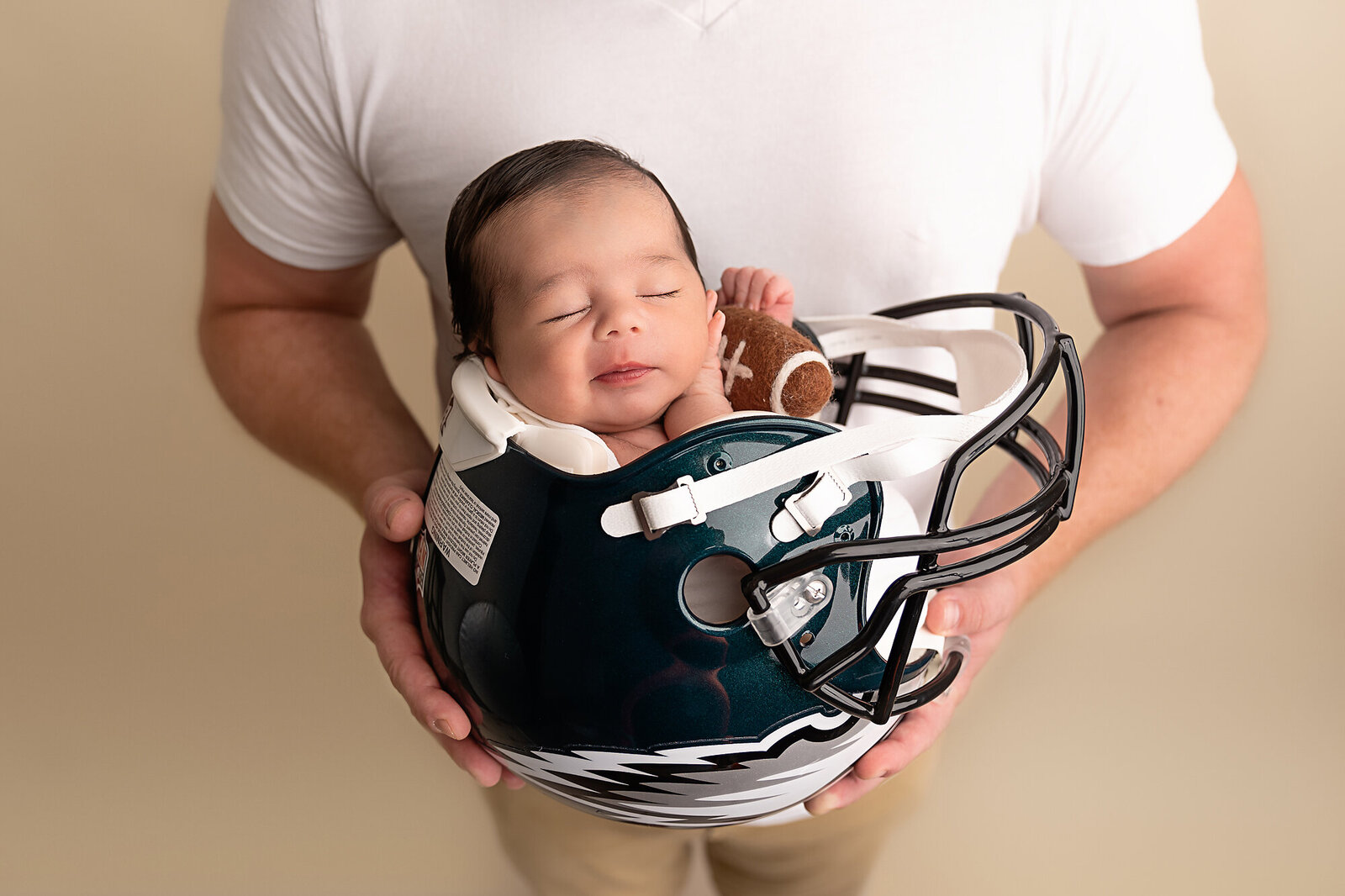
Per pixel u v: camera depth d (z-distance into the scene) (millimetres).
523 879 1117
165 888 1504
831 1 855
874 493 584
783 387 685
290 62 902
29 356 1770
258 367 1059
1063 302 1684
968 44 858
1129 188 927
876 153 871
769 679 582
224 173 999
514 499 594
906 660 601
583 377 647
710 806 631
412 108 896
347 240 1018
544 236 648
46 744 1696
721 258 905
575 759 609
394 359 1720
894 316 832
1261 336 1024
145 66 1656
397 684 734
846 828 1003
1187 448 980
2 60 1636
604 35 866
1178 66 892
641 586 568
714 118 873
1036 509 590
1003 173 895
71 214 1721
